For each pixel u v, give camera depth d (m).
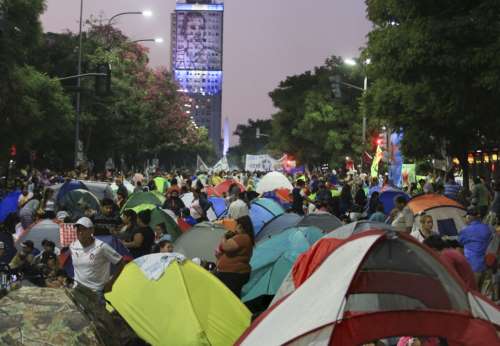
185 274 10.28
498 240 13.88
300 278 10.38
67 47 52.31
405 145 30.08
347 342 6.77
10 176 45.78
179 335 9.62
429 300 7.45
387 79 26.39
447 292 7.39
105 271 11.38
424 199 18.38
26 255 13.59
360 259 7.37
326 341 6.80
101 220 16.55
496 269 13.68
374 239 7.54
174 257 10.45
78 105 40.62
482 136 29.27
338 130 72.88
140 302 10.00
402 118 27.89
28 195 23.91
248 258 12.73
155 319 9.84
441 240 10.85
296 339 6.96
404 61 21.48
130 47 62.28
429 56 20.77
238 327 9.98
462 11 21.06
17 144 33.69
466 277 10.64
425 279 7.50
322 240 10.67
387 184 29.84
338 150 72.69
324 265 7.81
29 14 30.19
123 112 57.16
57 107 34.34
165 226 17.72
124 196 25.50
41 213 18.05
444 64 20.64
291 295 7.80
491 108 21.95
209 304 10.07
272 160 76.94
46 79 33.50
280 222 19.95
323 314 6.98
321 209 21.17
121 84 56.22
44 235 16.44
